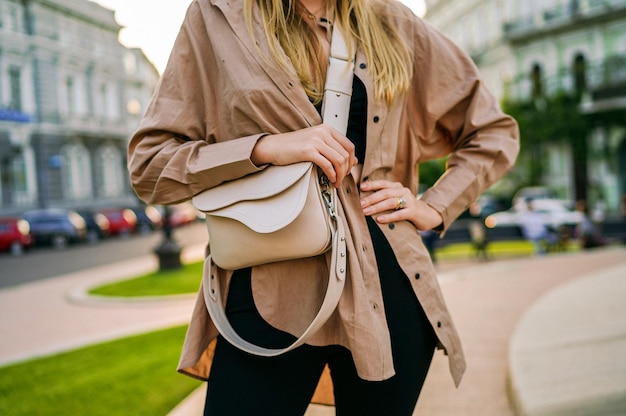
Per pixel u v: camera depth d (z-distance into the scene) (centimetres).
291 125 106
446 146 138
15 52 2994
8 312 826
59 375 421
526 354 281
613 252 967
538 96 2653
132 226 2942
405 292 112
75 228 2386
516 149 130
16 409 338
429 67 127
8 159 2950
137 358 463
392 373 102
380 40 117
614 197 2434
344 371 111
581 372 241
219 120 111
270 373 104
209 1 114
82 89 3488
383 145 115
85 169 3538
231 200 102
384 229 113
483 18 3253
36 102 3120
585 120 2461
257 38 107
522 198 2369
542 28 2669
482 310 481
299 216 100
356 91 113
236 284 109
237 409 103
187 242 2381
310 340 105
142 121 114
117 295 909
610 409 202
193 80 114
